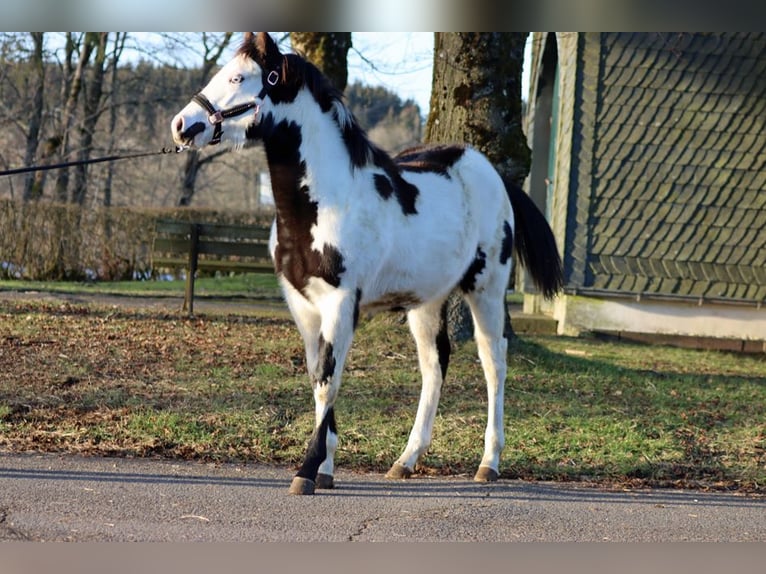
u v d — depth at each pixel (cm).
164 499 544
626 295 1327
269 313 1275
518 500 588
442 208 641
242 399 778
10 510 502
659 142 1340
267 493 571
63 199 2622
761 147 1349
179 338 1034
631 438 734
